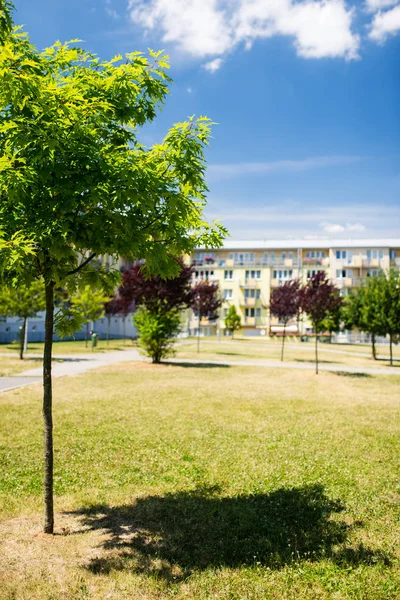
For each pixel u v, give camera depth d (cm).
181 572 420
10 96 372
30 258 420
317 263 6631
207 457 771
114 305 4253
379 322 2800
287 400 1382
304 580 414
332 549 470
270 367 2431
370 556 457
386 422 1101
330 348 4738
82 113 428
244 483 650
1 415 1066
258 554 456
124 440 871
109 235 445
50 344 498
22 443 835
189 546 471
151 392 1466
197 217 574
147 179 438
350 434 962
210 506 568
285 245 6869
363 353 4100
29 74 376
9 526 507
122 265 3184
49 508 490
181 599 383
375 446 870
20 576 403
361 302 3209
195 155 486
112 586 393
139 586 395
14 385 1538
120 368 2161
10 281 494
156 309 2417
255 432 957
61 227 404
